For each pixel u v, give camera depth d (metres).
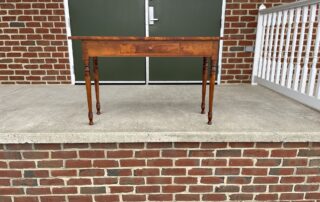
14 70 3.29
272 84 2.90
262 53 3.18
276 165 1.85
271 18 2.86
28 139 1.71
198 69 3.40
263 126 1.84
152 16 3.20
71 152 1.78
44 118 2.03
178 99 2.64
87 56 1.74
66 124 1.89
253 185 1.91
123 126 1.85
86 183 1.86
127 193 1.90
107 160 1.81
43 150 1.77
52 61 3.28
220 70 3.36
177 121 1.96
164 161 1.83
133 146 1.78
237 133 1.73
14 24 3.12
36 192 1.88
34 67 3.29
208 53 1.76
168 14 3.20
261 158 1.83
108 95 2.80
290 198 1.96
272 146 1.80
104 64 3.36
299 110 2.23
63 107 2.34
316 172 1.88
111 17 3.20
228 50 3.30
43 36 3.19
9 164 1.80
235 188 1.91
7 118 2.02
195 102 2.53
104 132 1.73
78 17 3.18
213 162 1.84
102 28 3.23
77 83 3.38
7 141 1.71
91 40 1.70
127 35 3.26
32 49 3.23
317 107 2.17
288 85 2.59
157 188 1.90
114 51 1.74
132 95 2.81
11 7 3.06
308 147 1.81
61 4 3.10
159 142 1.77
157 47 1.74
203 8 3.18
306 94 2.31
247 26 3.21
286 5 2.48
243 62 3.34
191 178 1.88
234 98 2.66
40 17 3.12
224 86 3.27
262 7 3.06
